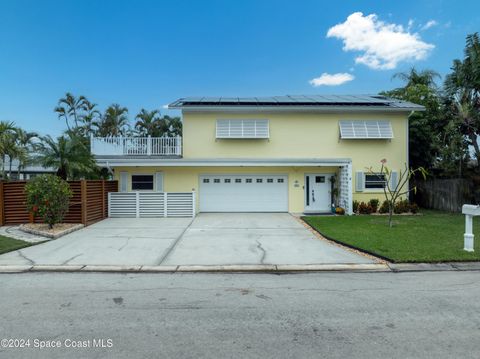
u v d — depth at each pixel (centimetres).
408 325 385
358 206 1523
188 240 910
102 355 319
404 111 1619
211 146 1603
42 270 635
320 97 1889
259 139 1602
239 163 1482
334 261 682
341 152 1619
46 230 1006
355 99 1789
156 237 954
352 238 881
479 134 1587
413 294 493
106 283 555
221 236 970
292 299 475
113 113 3081
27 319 405
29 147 1327
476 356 315
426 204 1745
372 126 1605
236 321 397
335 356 316
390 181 1611
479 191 1494
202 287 533
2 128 1316
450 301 463
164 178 1593
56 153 1266
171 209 1418
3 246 813
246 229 1098
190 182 1596
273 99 1778
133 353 322
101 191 1332
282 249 798
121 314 420
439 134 1777
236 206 1603
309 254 745
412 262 658
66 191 1041
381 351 325
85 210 1164
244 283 554
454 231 985
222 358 312
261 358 312
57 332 369
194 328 378
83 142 1482
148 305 452
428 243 811
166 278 586
